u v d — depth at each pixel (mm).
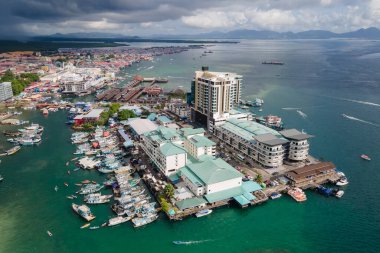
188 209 171375
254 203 177250
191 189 186125
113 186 197125
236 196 179375
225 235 155250
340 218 166625
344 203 179875
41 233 157875
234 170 190875
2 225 163875
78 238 154000
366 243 147875
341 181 198875
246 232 157125
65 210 176750
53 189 198875
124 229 160500
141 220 163375
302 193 186250
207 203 176125
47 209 177750
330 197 186250
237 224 163250
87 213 169000
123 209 173750
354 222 163000
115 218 165875
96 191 194375
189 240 152125
